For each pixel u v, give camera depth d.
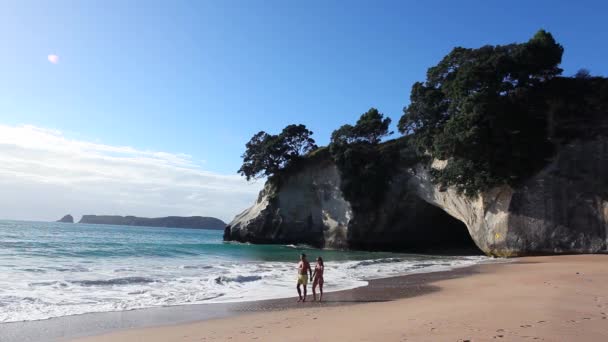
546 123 36.28
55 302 13.34
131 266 24.64
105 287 16.59
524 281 17.00
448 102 42.22
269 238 62.12
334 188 56.44
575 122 35.69
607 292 13.55
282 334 8.98
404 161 49.56
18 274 19.27
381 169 50.69
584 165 34.00
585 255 30.69
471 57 41.97
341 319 10.45
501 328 8.54
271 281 19.77
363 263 30.70
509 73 37.41
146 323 10.74
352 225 52.66
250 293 16.17
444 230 54.16
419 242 53.94
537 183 34.69
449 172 38.59
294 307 13.02
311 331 9.14
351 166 51.62
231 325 10.30
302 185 61.00
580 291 13.73
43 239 50.78
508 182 35.50
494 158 34.91
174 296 15.14
